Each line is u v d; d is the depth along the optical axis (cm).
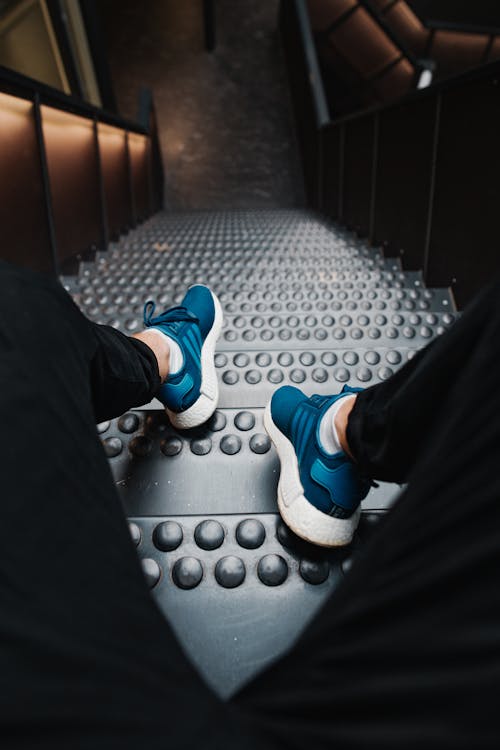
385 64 1173
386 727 36
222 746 40
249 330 247
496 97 244
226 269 362
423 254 344
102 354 97
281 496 117
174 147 991
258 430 151
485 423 48
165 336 140
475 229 268
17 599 43
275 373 200
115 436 153
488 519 41
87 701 38
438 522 44
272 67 1073
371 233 478
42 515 51
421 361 87
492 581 37
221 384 197
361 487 109
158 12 1107
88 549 52
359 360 206
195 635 103
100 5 1103
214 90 1044
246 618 105
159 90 1038
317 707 41
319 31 1141
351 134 566
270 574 112
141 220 674
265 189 954
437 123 316
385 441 89
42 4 548
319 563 113
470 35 1319
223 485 137
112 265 398
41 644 40
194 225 622
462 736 32
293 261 397
